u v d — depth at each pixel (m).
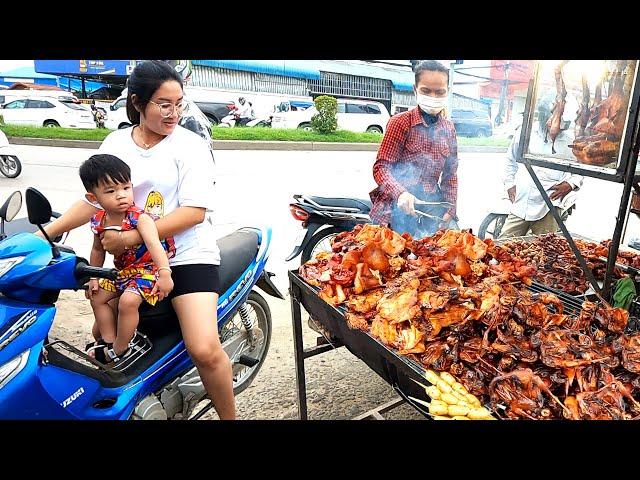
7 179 8.66
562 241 3.29
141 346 2.18
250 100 18.31
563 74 2.21
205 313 2.10
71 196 7.48
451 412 1.56
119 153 2.07
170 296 2.14
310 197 4.25
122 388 1.99
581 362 1.58
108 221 1.94
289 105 18.92
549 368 1.64
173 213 2.00
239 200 7.79
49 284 1.67
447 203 3.70
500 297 1.84
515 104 14.66
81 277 1.71
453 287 2.07
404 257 2.45
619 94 1.95
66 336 3.45
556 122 2.29
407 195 3.39
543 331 1.73
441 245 2.51
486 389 1.64
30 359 1.64
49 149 12.95
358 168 11.25
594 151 2.09
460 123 14.66
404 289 2.02
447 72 3.37
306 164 11.61
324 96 17.58
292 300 2.56
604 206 7.36
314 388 2.98
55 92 18.12
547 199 2.47
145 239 1.87
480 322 1.82
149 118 1.94
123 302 1.96
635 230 3.86
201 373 2.14
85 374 1.85
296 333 2.55
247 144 14.38
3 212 1.94
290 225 6.50
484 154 13.22
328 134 16.88
